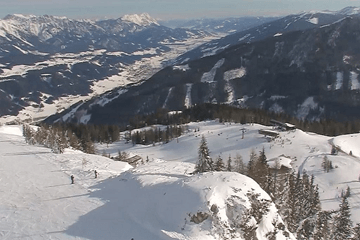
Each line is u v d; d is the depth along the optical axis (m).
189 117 167.50
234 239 30.64
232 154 102.62
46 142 67.00
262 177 53.75
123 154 92.00
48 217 34.47
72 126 143.25
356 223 60.72
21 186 43.16
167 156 112.81
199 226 30.52
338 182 78.69
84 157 57.47
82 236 30.77
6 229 32.31
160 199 34.69
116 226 32.31
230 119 151.00
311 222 53.03
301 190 57.66
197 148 116.19
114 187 41.62
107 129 144.25
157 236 30.30
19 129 104.00
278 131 120.88
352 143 107.38
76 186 42.91
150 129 143.25
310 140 108.38
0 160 54.88
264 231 33.31
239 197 33.62
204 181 35.34
